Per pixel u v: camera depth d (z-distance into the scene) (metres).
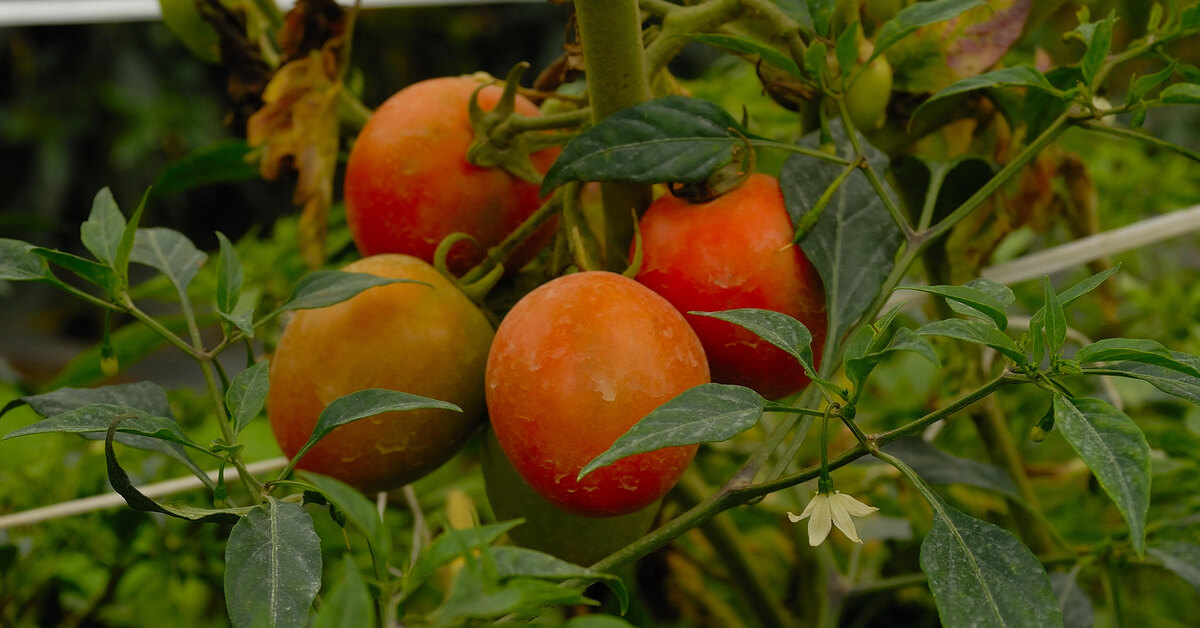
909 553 0.86
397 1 1.01
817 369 0.70
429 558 0.57
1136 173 1.00
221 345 0.67
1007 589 0.59
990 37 0.75
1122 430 0.57
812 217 0.67
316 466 0.70
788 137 0.90
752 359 0.68
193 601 0.90
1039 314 0.59
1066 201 0.81
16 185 3.42
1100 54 0.66
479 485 0.91
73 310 3.21
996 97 0.77
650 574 0.90
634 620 0.89
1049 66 0.79
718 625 0.91
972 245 0.79
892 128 0.78
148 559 0.85
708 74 1.02
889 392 0.95
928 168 0.75
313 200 0.78
